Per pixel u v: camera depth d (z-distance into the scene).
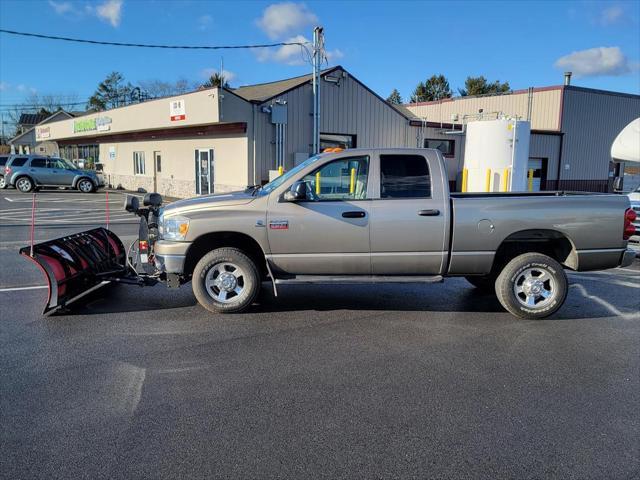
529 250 6.40
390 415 3.66
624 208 6.12
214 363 4.60
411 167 5.97
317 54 17.64
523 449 3.24
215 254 5.98
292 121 19.14
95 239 7.02
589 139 26.83
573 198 6.06
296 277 6.01
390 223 5.85
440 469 3.02
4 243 11.16
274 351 4.91
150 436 3.36
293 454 3.16
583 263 6.13
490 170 19.33
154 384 4.16
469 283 7.86
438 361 4.69
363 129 20.84
